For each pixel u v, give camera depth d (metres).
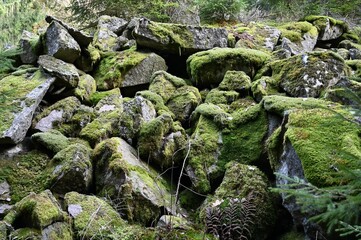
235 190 3.04
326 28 6.64
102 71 5.07
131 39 5.95
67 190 3.15
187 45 5.23
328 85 3.97
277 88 4.25
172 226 2.79
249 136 3.56
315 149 2.62
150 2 7.52
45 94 4.22
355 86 3.32
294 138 2.77
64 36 4.61
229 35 5.82
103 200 3.02
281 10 7.82
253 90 4.29
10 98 3.82
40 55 4.75
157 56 5.21
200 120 3.88
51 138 3.58
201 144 3.57
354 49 5.81
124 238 2.64
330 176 2.40
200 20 7.48
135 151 3.58
